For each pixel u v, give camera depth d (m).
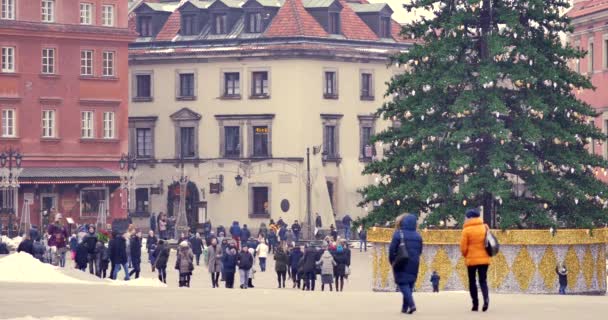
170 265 109.56
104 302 49.44
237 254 82.62
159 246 85.50
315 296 53.22
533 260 77.38
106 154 141.25
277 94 147.62
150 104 152.38
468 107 78.25
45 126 138.12
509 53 79.81
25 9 136.50
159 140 152.12
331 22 149.50
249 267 82.38
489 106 78.00
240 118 148.75
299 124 146.62
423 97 80.88
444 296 53.72
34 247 88.75
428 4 81.44
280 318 43.22
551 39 81.12
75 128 139.62
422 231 78.19
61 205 136.88
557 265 77.69
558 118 81.06
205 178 149.88
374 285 81.06
